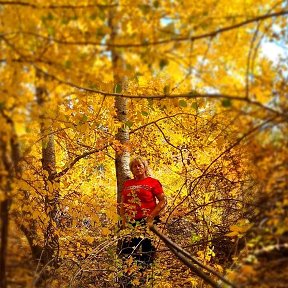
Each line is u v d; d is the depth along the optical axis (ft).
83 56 9.04
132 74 10.56
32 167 15.67
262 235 9.86
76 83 9.95
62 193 19.60
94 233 19.25
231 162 14.75
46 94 9.63
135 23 8.98
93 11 8.82
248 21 8.60
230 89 9.28
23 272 10.72
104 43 8.87
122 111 19.65
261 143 9.39
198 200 18.06
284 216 9.45
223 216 17.44
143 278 15.98
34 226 15.07
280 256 9.59
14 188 11.52
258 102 8.54
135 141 21.85
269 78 9.25
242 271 9.34
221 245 15.67
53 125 13.50
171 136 20.24
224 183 16.55
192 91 9.96
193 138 17.63
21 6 8.87
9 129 9.10
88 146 18.83
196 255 16.55
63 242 16.07
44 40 9.02
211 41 8.98
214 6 9.13
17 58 9.01
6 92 8.91
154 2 8.89
